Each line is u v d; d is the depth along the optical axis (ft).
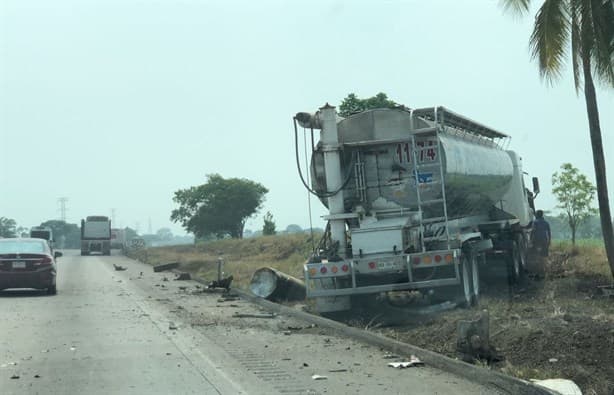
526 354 33.42
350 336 41.60
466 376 30.04
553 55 58.70
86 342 40.19
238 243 197.67
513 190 76.28
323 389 28.09
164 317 52.11
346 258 50.19
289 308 53.93
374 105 121.29
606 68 58.85
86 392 27.86
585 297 53.98
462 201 56.03
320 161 51.67
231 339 41.37
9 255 70.08
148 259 171.73
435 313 48.49
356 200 51.21
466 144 56.80
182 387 28.66
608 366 31.12
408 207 50.83
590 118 60.54
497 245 63.82
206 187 312.09
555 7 57.67
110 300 66.08
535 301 52.65
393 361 34.04
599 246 90.63
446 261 47.55
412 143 50.21
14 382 29.71
